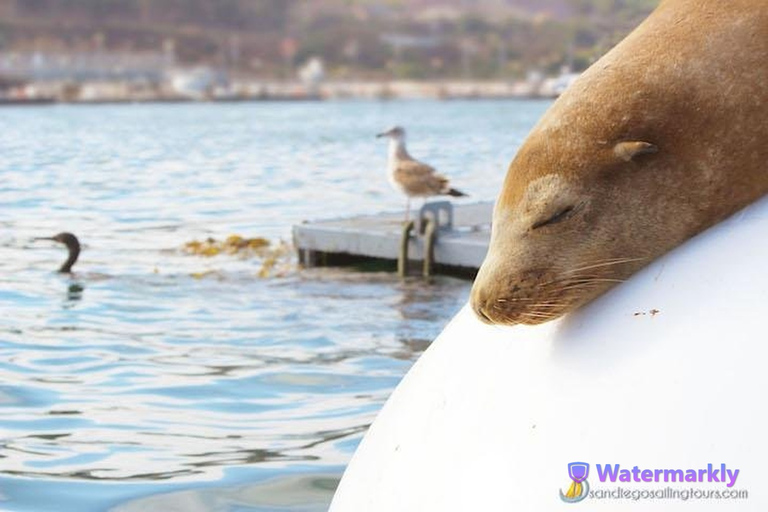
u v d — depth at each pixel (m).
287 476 7.02
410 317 12.09
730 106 3.31
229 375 9.55
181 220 19.80
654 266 3.27
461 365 3.53
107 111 93.81
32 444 7.70
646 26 3.53
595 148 3.37
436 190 17.30
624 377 3.00
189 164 31.95
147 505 6.57
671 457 2.79
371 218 16.72
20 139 45.47
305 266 15.43
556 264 3.37
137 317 12.00
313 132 52.75
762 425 2.71
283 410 8.51
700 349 2.90
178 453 7.50
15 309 12.36
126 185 25.72
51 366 9.85
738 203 3.33
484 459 3.17
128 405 8.65
